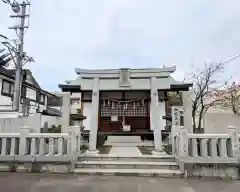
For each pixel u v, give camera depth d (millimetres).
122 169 5297
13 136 5512
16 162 5391
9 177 4855
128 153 6410
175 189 4055
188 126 6918
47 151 5855
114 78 7191
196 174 4977
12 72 12836
